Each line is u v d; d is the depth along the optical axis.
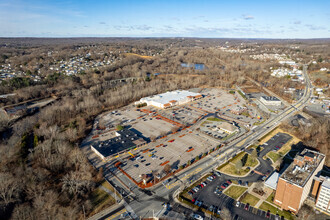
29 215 102.75
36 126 196.38
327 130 180.00
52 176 134.50
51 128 178.62
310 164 117.06
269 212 107.25
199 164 148.00
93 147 165.50
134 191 122.56
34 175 127.38
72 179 120.62
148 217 104.88
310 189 118.56
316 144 167.12
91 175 131.62
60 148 150.38
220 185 126.94
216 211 107.94
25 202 111.81
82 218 103.75
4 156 147.75
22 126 193.00
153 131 199.62
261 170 141.88
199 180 131.00
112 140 177.75
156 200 115.62
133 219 103.56
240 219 103.12
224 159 153.88
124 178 133.88
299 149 167.38
